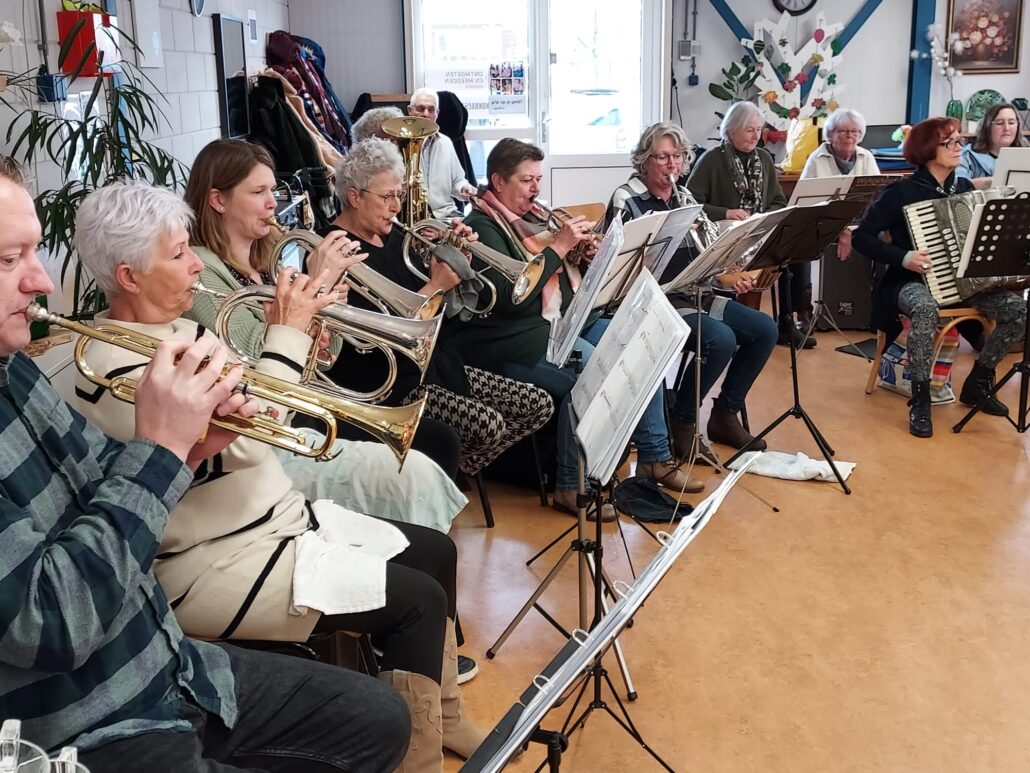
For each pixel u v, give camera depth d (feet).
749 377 12.81
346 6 22.76
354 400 5.89
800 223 11.51
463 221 10.59
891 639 8.62
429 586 5.91
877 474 12.18
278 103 16.40
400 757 5.12
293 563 5.70
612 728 7.45
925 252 13.96
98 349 5.52
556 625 8.17
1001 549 10.25
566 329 8.65
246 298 6.36
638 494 11.38
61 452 4.45
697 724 7.50
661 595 9.34
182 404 4.23
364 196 9.79
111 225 5.49
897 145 22.45
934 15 24.47
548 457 11.37
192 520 5.55
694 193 15.65
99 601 3.95
